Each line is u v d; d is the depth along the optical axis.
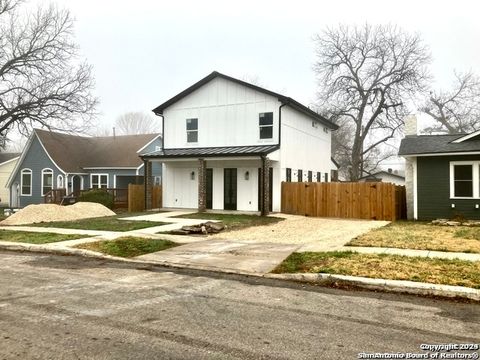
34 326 4.99
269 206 21.86
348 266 8.22
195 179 24.05
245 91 22.66
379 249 10.21
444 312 5.72
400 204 20.50
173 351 4.22
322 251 10.07
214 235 13.49
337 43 44.97
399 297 6.57
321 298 6.47
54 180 32.81
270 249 10.70
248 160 22.27
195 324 5.10
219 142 23.30
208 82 23.70
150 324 5.09
